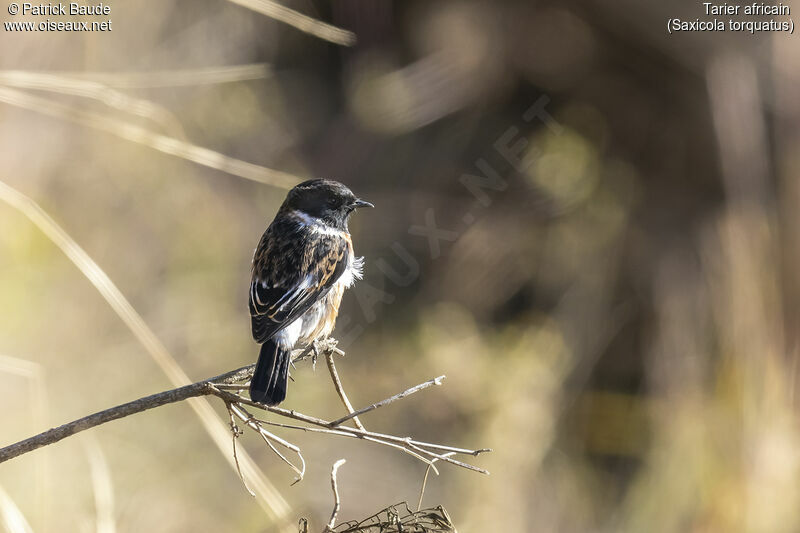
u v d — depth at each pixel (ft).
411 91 49.01
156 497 33.73
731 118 40.32
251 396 17.54
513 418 40.75
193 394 15.30
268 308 25.03
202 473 35.27
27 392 30.60
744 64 41.27
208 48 44.27
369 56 50.31
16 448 14.10
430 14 49.52
